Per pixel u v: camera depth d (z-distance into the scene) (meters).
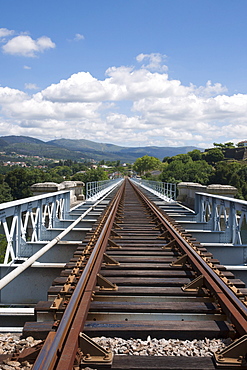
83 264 5.43
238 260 7.79
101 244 6.96
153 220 11.77
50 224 10.05
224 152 168.12
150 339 3.46
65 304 3.88
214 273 4.89
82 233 9.41
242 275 5.90
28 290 5.80
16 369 2.77
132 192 31.72
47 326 3.51
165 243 8.20
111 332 3.49
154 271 5.74
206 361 2.99
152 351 3.19
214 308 4.11
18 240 7.03
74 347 2.85
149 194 28.66
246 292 4.46
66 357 2.70
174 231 8.39
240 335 3.39
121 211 14.71
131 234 9.27
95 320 3.91
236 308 3.79
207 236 9.40
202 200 12.44
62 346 2.89
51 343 2.85
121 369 2.88
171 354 3.17
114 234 8.92
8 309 4.17
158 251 7.36
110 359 2.95
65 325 3.16
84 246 7.13
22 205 7.18
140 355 3.11
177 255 7.00
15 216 6.73
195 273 5.49
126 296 4.55
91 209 14.62
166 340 3.46
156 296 4.64
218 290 4.34
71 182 18.16
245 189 74.62
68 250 7.66
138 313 4.03
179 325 3.62
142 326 3.58
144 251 7.36
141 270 5.88
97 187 26.28
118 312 4.08
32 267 5.78
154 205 15.60
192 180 90.56
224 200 9.30
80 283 4.33
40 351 2.75
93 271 4.99
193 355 3.15
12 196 59.34
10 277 4.84
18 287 5.80
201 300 4.51
